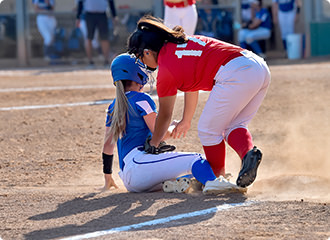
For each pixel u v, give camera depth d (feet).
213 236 34.09
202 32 187.01
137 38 43.21
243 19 183.73
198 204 41.32
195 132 74.13
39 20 187.93
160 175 45.73
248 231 34.83
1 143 73.51
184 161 45.55
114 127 46.55
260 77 43.01
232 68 42.27
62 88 123.03
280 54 197.16
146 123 46.98
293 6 185.68
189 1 103.40
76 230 36.70
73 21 190.19
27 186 52.85
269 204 40.73
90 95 110.42
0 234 36.65
